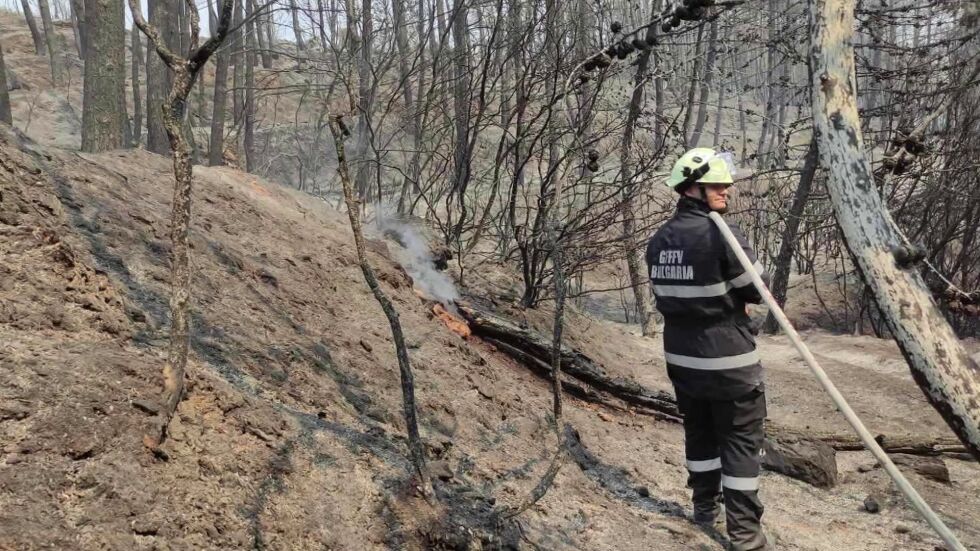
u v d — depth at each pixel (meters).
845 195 1.66
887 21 6.30
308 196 6.06
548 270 6.60
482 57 7.06
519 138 6.45
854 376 7.69
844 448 5.17
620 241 6.53
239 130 15.29
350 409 3.10
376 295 2.56
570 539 3.00
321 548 2.20
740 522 3.26
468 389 4.07
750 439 3.28
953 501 4.40
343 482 2.48
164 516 1.95
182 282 2.25
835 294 15.03
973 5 5.24
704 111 17.78
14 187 2.96
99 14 8.76
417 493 2.59
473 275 6.80
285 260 4.30
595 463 4.09
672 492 4.02
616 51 3.79
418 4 7.96
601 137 6.36
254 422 2.50
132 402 2.18
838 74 1.71
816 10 1.74
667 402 5.53
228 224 4.34
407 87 8.05
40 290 2.53
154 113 13.05
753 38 7.68
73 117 23.22
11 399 1.98
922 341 1.55
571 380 5.38
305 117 18.80
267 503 2.22
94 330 2.54
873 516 4.09
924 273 10.50
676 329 3.37
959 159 8.76
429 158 7.70
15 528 1.67
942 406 1.53
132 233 3.38
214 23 12.13
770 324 11.94
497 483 3.20
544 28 6.66
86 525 1.80
